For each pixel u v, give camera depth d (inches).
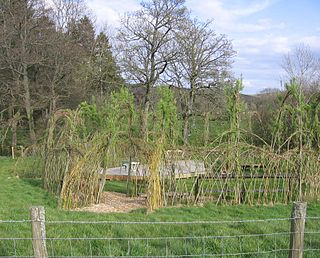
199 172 426.3
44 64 1278.3
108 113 458.3
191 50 1188.5
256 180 434.6
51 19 1333.7
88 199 412.5
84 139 453.7
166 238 244.5
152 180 392.5
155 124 458.6
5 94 1237.7
